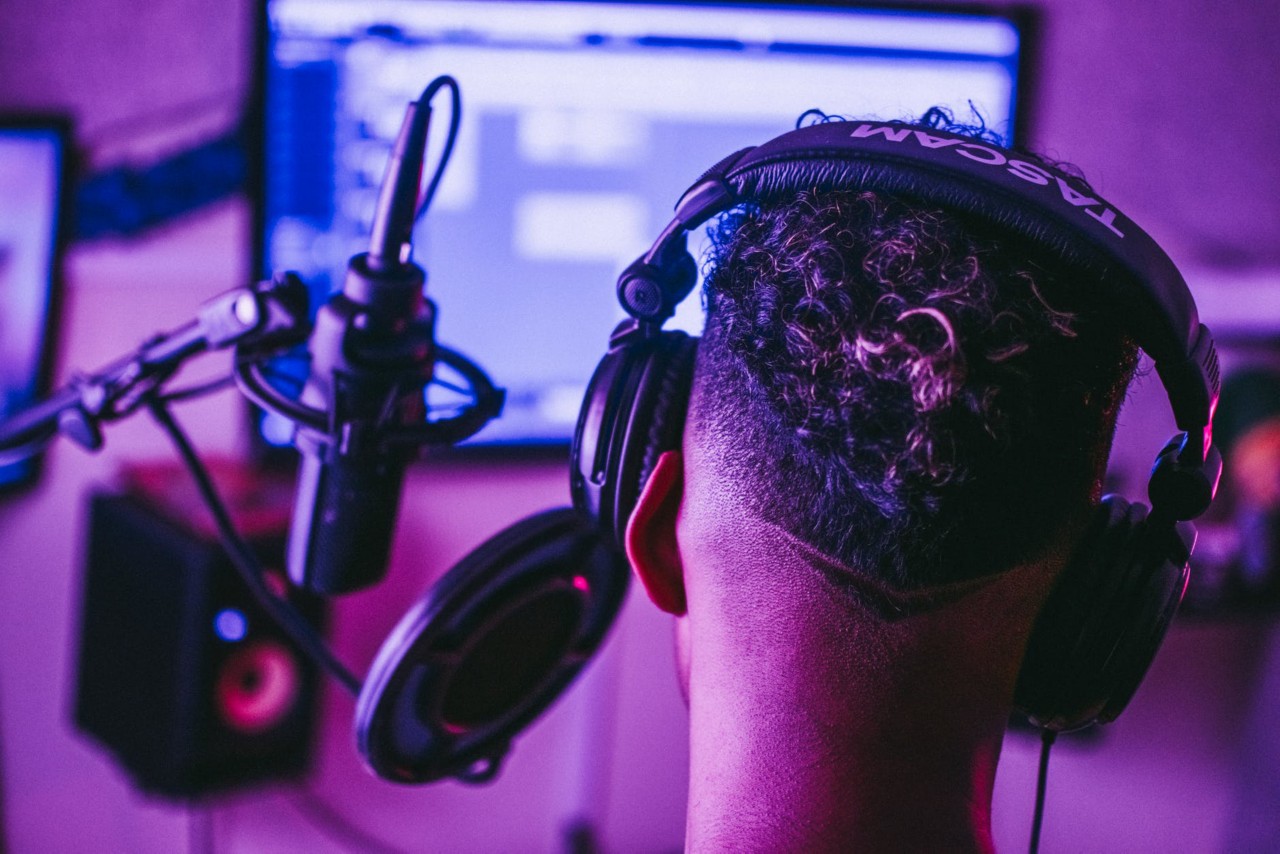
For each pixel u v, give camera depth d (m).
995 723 0.53
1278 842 2.44
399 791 2.10
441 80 0.62
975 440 0.48
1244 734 2.49
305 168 1.57
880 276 0.49
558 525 0.72
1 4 1.54
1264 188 2.20
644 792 2.27
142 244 1.68
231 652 1.48
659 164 1.75
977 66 1.80
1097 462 0.51
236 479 1.65
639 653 2.19
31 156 1.53
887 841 0.51
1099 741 2.23
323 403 0.66
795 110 1.77
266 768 1.58
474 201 1.68
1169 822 2.50
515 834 2.21
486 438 1.79
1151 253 0.50
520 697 0.83
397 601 1.99
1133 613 0.57
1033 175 0.51
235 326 0.70
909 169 0.51
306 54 1.54
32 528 1.75
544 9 1.63
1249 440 2.13
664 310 0.60
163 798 1.55
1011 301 0.49
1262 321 2.25
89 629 1.69
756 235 0.54
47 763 1.85
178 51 1.64
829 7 1.72
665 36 1.69
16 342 1.58
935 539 0.49
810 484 0.50
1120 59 2.07
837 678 0.51
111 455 1.75
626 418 0.60
